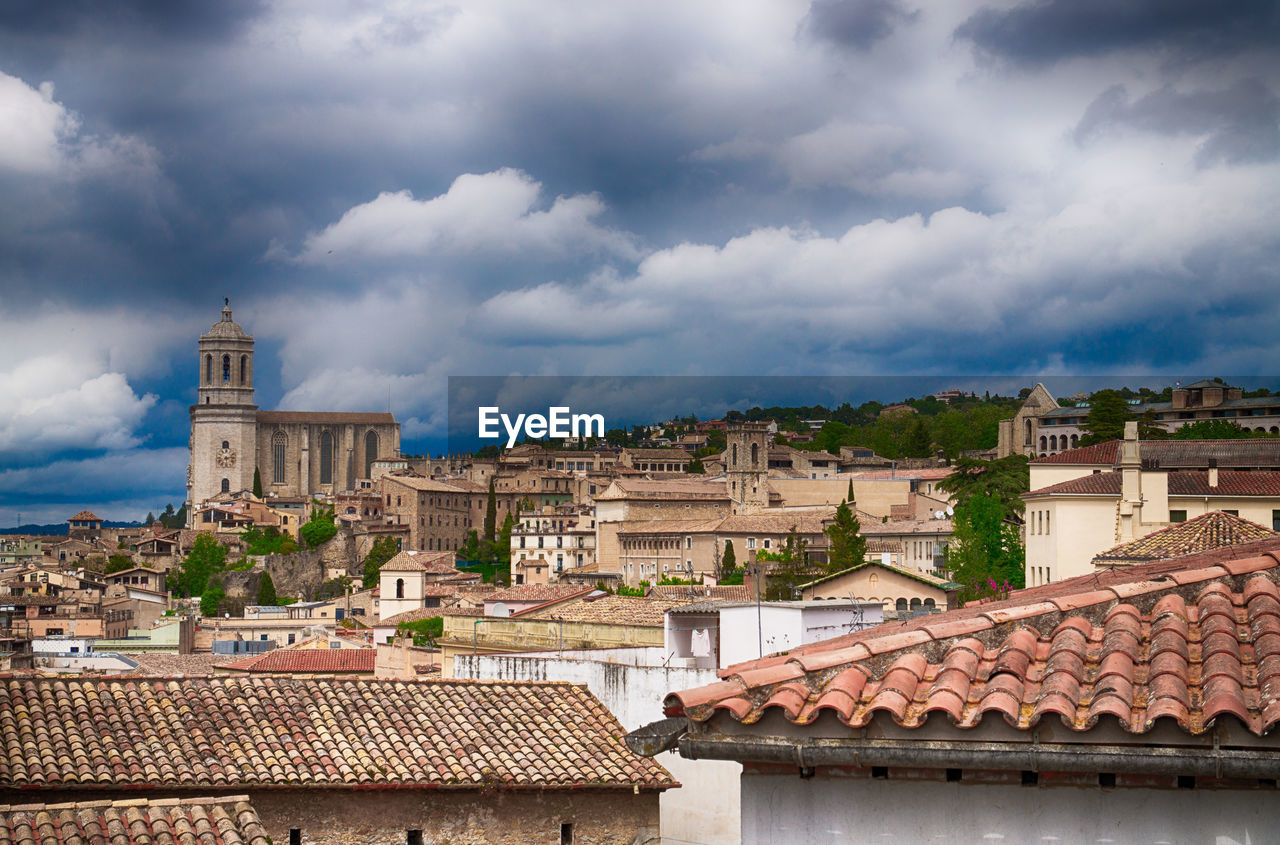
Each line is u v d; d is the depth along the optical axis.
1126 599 17.31
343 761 38.53
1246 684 14.97
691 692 16.19
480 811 39.00
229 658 137.75
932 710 15.12
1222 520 57.19
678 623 61.88
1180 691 14.85
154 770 36.34
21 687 39.50
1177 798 14.84
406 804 38.31
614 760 41.28
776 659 19.16
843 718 15.35
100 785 35.34
